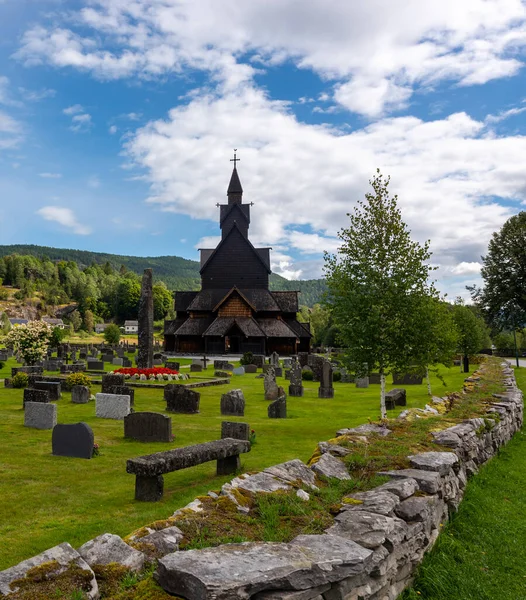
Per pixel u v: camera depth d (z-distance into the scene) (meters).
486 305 53.81
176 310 82.62
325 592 4.17
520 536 7.84
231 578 3.67
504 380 23.28
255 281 81.81
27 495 9.44
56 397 23.28
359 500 6.00
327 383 27.58
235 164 87.56
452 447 9.20
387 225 17.23
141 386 29.75
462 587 5.91
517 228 52.06
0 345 79.19
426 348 16.92
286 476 6.69
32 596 3.58
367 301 16.95
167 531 4.75
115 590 3.89
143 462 8.89
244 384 34.53
